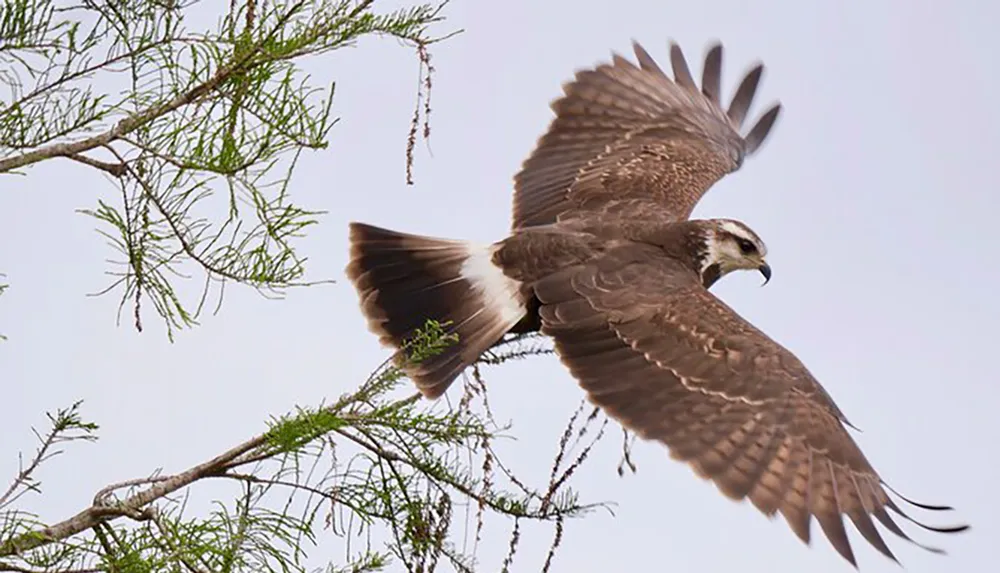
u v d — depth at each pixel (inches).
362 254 478.0
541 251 470.0
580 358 437.4
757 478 391.9
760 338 429.4
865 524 379.6
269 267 355.9
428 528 349.7
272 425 339.0
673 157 603.2
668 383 421.1
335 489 343.9
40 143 344.8
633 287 454.3
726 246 502.6
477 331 459.8
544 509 363.6
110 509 331.9
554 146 605.9
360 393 346.9
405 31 383.9
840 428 403.5
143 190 349.4
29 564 322.0
